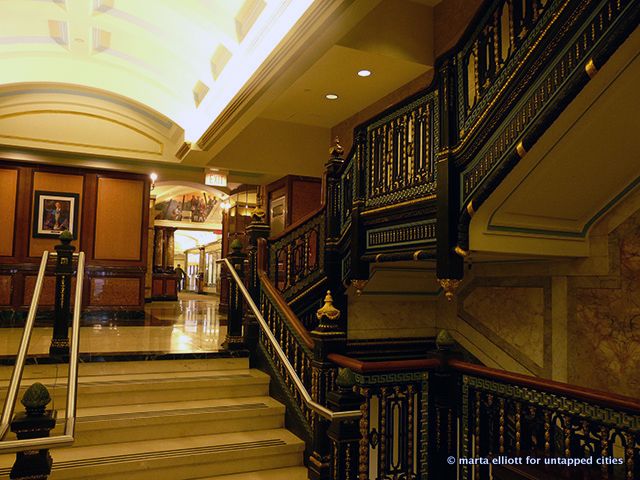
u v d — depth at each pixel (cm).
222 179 916
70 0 596
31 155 862
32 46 690
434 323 671
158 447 395
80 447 391
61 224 897
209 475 385
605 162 354
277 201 934
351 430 317
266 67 539
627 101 303
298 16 479
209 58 663
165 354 520
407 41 587
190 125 796
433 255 403
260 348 541
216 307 1395
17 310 862
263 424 451
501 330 542
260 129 833
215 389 485
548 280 481
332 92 686
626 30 256
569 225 418
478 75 361
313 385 405
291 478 384
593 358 432
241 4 550
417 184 423
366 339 631
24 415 249
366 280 501
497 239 386
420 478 376
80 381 466
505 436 344
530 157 330
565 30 291
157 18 621
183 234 2683
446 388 382
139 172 940
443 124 386
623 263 407
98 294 916
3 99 810
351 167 539
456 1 577
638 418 256
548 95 302
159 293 1702
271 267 584
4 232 864
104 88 777
